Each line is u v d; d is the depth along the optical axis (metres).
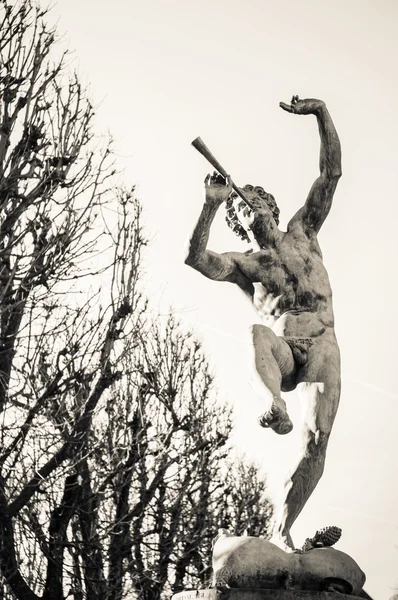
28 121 14.71
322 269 9.55
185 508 19.30
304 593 7.90
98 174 14.99
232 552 7.98
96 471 16.31
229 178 9.07
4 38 14.59
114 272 16.77
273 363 8.67
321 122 9.86
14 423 14.43
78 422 14.95
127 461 17.00
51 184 14.31
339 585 8.15
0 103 14.33
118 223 17.12
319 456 8.79
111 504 18.06
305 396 8.97
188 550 19.03
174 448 18.27
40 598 14.91
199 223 8.94
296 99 9.89
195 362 20.45
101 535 17.70
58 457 14.67
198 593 7.96
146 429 17.70
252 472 25.08
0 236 13.82
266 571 7.95
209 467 20.38
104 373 15.55
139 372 18.47
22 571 16.16
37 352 14.65
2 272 13.79
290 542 8.52
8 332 14.12
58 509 15.50
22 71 14.65
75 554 16.34
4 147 14.20
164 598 18.62
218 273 9.34
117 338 16.02
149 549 19.00
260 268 9.42
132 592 18.02
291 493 8.72
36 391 14.54
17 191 14.02
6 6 14.68
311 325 9.24
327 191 9.72
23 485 14.50
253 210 9.50
